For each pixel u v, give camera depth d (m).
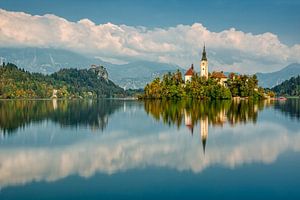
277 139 73.00
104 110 178.12
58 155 57.97
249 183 41.41
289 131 85.50
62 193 38.72
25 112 162.38
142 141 72.50
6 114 148.75
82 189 39.81
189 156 56.31
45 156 57.22
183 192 38.66
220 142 69.69
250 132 84.12
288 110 163.50
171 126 98.06
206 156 56.22
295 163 50.66
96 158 55.44
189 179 43.22
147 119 121.19
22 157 56.50
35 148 64.75
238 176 44.22
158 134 82.62
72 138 77.19
